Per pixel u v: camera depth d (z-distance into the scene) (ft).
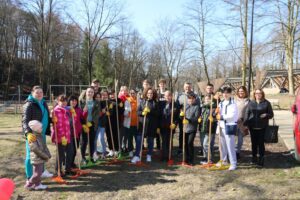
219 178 15.57
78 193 13.51
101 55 126.52
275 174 16.16
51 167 17.74
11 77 114.21
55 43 105.60
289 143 24.95
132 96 20.68
